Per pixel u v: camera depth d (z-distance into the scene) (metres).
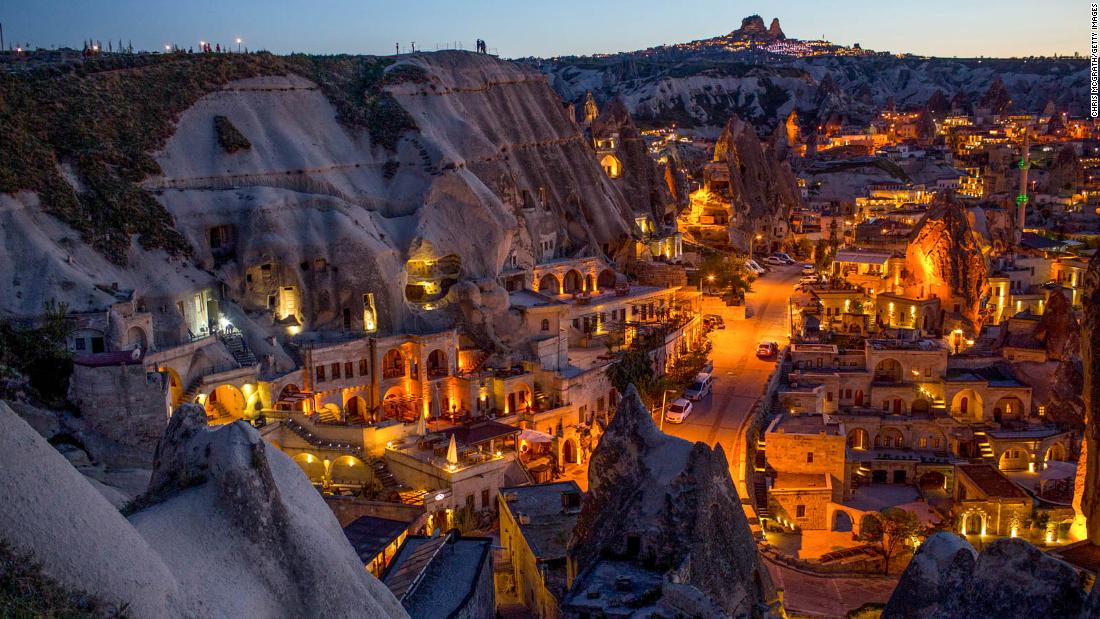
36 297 77.75
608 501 50.03
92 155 92.00
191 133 103.62
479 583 55.72
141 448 74.31
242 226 97.19
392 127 118.88
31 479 29.20
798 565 74.75
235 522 35.12
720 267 157.00
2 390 70.88
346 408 96.56
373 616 36.97
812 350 111.44
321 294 98.25
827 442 91.19
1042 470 100.88
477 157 125.00
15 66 103.06
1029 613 35.38
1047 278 150.00
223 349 87.62
